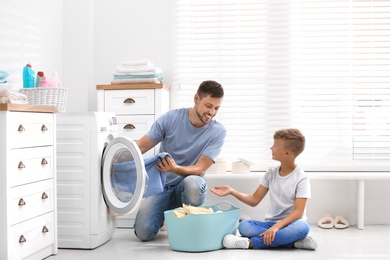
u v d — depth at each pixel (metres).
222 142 3.21
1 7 3.06
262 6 3.88
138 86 3.54
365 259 2.64
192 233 2.78
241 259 2.63
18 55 3.26
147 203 3.13
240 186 3.69
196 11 3.90
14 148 2.37
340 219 3.60
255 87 3.88
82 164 2.91
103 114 3.01
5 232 2.31
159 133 3.24
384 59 3.81
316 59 3.82
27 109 2.46
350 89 3.82
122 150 2.95
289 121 3.87
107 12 3.96
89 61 3.91
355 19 3.81
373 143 3.81
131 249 2.87
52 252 2.74
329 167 3.82
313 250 2.86
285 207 3.03
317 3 3.83
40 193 2.60
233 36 3.89
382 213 3.71
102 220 2.96
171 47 3.92
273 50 3.88
